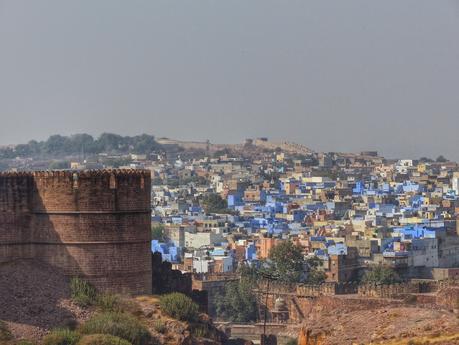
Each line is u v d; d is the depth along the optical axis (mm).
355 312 188250
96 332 198125
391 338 171750
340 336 178000
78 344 192750
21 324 198875
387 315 180625
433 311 181250
